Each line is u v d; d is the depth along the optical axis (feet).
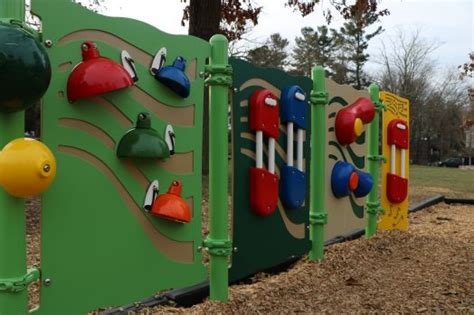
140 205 10.49
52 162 8.09
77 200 9.32
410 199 35.06
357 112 18.57
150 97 10.53
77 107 9.24
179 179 11.34
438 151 203.82
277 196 14.08
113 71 9.28
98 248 9.72
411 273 15.11
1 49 7.23
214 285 12.10
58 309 9.11
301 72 168.04
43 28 8.64
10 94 7.43
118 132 9.95
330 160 18.29
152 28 10.51
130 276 10.36
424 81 181.27
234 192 12.84
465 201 34.91
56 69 8.87
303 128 15.33
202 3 32.17
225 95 12.00
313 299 12.55
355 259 16.70
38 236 18.34
